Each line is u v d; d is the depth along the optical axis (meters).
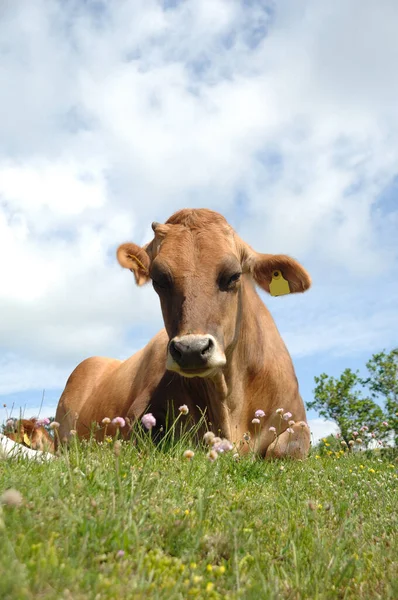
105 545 0.85
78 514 0.90
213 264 1.92
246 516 1.10
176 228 2.03
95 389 3.00
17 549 0.75
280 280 2.18
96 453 1.40
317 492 1.49
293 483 1.51
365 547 1.09
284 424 2.25
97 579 0.73
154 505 1.03
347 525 1.17
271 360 2.25
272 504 1.24
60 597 0.67
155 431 2.15
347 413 5.09
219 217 2.08
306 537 1.08
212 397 2.09
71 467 1.21
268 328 2.37
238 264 1.96
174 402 2.18
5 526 0.80
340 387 5.15
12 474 1.08
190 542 0.93
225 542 0.95
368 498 1.47
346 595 0.91
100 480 1.09
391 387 5.11
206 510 1.05
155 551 0.86
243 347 2.13
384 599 0.90
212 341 1.78
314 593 0.88
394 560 1.05
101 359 3.21
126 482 1.08
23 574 0.67
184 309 1.84
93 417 2.83
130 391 2.56
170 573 0.81
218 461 1.47
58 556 0.78
